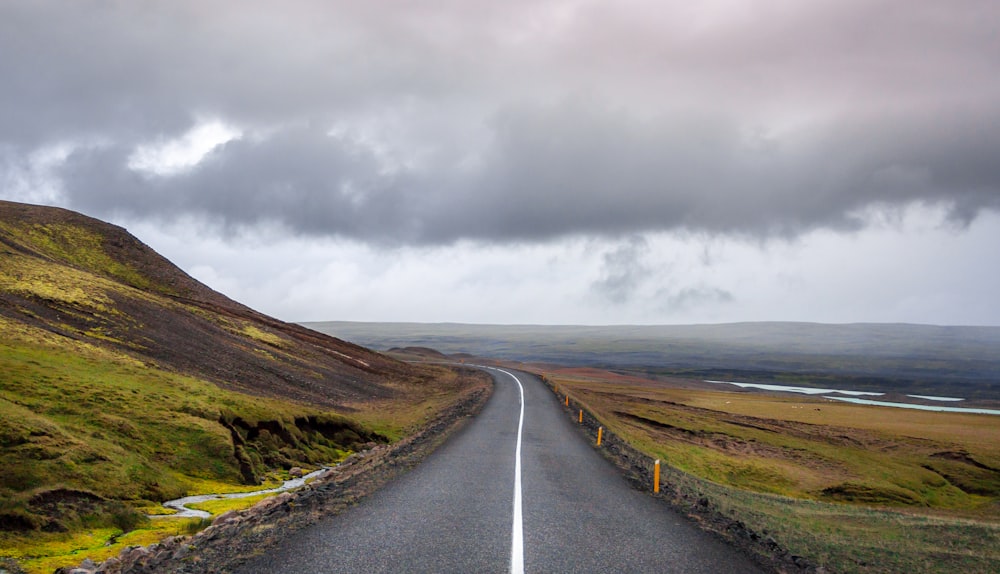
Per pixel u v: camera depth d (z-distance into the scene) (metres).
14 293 44.31
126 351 40.47
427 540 9.88
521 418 39.34
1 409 18.30
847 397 169.38
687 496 16.55
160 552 9.88
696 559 9.52
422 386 72.12
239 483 22.23
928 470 53.91
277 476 24.39
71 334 38.88
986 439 66.25
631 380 158.25
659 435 54.22
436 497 14.01
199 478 21.52
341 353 79.56
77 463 17.47
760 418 74.94
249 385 44.72
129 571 8.56
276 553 8.91
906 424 78.00
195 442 23.34
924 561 12.69
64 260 73.31
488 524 11.27
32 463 16.50
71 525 14.39
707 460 47.62
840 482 46.56
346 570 8.09
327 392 52.56
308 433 32.28
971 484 51.88
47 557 12.21
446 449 24.20
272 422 29.23
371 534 10.19
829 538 14.32
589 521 12.06
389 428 41.38
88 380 26.20
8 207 84.25
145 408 24.75
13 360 26.17
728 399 101.38
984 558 13.70
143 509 17.05
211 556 8.80
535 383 74.94
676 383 163.88
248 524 11.21
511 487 15.92
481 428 33.16
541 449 25.52
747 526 13.19
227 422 26.44
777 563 9.73
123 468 18.50
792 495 43.12
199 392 30.05
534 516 12.26
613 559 9.23
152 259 88.00
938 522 21.12
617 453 26.56
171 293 79.06
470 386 69.12
